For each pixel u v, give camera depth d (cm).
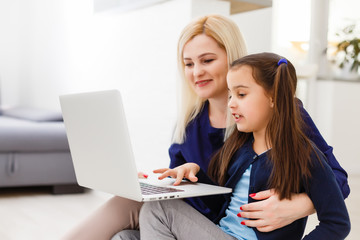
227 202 128
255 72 119
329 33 481
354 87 484
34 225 258
